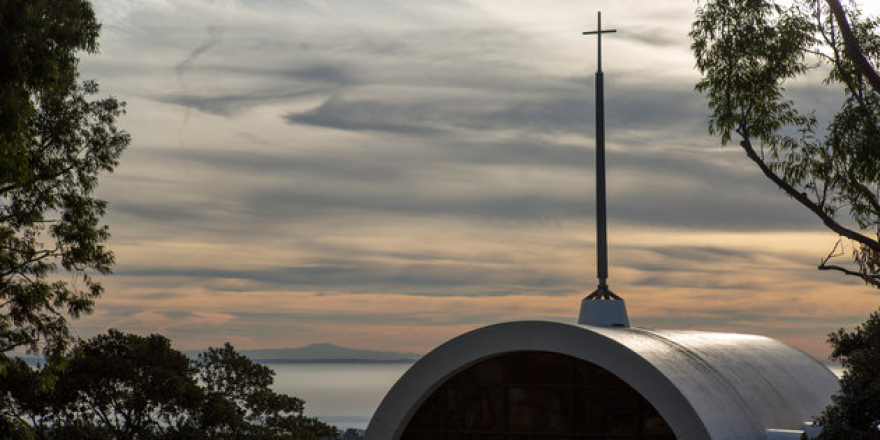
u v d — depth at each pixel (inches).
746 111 959.0
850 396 775.7
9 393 1485.0
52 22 1013.2
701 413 780.6
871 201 915.4
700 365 878.4
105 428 1660.9
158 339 1791.3
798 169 939.3
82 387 1620.3
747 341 1082.1
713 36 958.4
